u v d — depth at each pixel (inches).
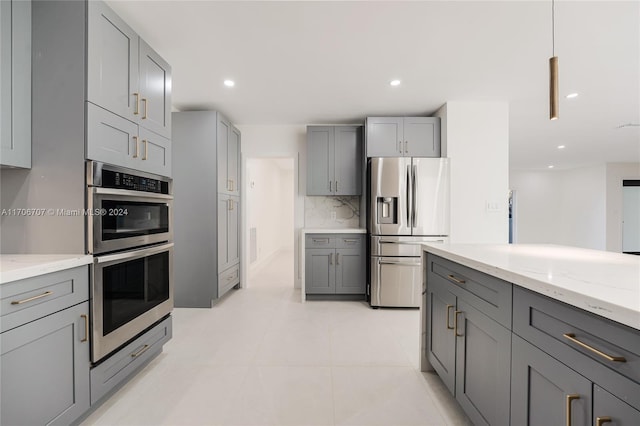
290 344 96.8
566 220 333.4
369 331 108.2
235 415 62.5
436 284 73.3
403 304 134.0
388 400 67.7
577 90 120.8
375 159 135.5
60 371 53.1
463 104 133.9
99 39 63.3
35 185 60.9
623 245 289.7
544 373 36.9
